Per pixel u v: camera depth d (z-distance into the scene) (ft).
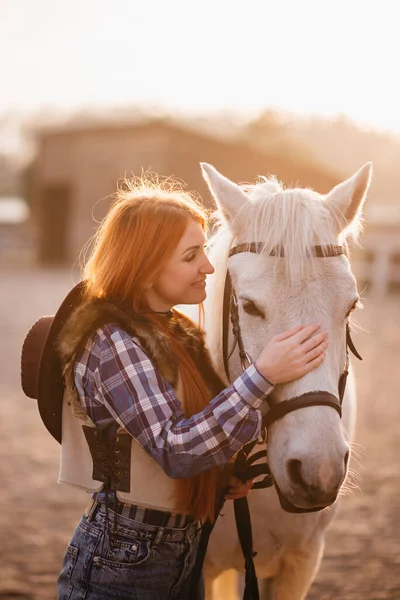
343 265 6.14
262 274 6.01
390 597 10.94
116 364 5.55
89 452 5.87
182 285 5.95
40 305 52.95
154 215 5.82
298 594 8.24
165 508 5.73
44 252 105.50
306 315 5.83
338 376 6.11
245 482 6.40
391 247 74.95
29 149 141.59
